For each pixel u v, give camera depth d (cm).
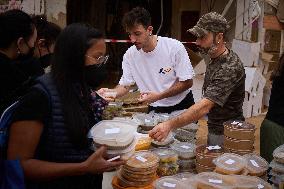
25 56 200
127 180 200
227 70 247
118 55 929
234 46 692
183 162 230
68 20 941
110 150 164
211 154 223
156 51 321
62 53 153
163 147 236
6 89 185
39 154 156
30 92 151
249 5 688
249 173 213
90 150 169
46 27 241
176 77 328
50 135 152
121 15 913
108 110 271
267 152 260
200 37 253
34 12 560
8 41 188
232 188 190
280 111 254
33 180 153
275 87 257
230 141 243
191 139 263
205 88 272
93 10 951
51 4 574
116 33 926
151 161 202
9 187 146
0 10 532
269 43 710
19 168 146
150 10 860
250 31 695
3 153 152
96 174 174
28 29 193
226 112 266
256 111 679
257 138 537
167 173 215
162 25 817
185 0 830
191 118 234
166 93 319
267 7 701
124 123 182
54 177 153
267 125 261
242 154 241
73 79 156
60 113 151
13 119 147
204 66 657
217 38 251
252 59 675
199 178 199
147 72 331
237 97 263
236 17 707
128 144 167
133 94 350
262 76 673
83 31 154
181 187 191
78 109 156
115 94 314
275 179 209
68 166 153
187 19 832
